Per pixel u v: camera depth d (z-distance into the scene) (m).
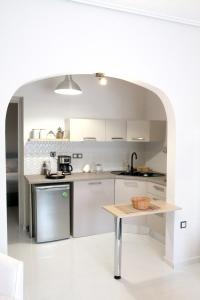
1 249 2.22
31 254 3.36
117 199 4.12
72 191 3.90
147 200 2.80
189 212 3.07
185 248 3.08
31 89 4.07
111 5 2.47
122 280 2.77
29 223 4.12
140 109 4.86
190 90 3.01
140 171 4.52
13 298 1.68
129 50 2.65
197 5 2.50
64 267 3.04
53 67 2.36
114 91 4.62
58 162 4.31
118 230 2.74
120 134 4.32
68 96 4.31
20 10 2.22
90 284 2.69
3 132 2.19
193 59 3.00
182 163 2.99
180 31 2.91
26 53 2.25
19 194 4.35
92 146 4.55
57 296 2.49
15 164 5.48
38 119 4.14
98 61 2.52
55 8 2.33
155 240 3.82
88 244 3.68
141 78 2.74
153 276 2.86
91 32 2.47
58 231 3.79
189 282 2.75
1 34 2.17
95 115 4.51
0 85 2.18
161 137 4.39
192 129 3.04
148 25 2.73
